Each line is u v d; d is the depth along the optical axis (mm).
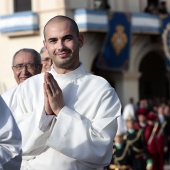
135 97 36844
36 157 6824
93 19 33906
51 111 6727
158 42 38250
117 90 36531
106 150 6656
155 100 37531
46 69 9336
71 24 6871
